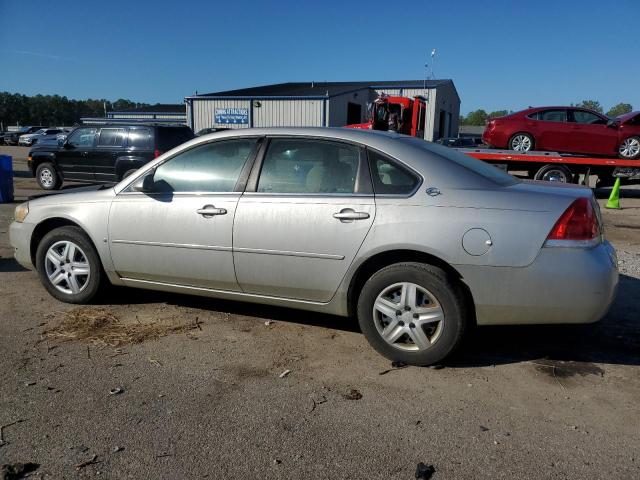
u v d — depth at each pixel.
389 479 2.61
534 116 14.70
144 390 3.43
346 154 4.00
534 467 2.71
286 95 36.22
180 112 52.75
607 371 3.81
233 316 4.79
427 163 3.82
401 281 3.74
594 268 3.47
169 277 4.52
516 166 14.76
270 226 4.04
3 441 2.86
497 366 3.87
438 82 42.16
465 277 3.61
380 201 3.79
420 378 3.65
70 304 5.00
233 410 3.21
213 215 4.22
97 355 3.94
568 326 4.66
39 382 3.51
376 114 22.62
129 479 2.59
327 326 4.58
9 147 46.75
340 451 2.83
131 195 4.60
